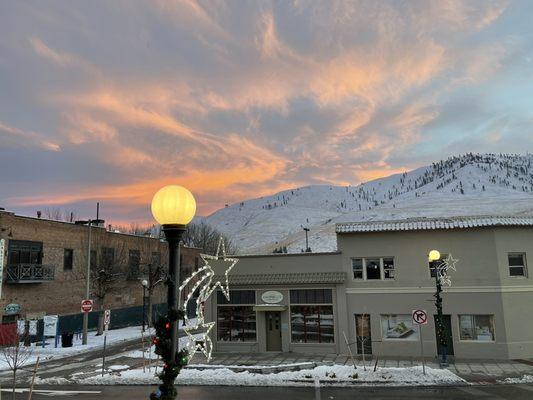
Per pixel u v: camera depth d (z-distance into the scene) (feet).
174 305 19.93
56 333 98.12
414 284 84.84
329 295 88.02
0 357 84.33
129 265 151.12
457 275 83.46
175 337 19.86
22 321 98.48
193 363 77.56
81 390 59.62
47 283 118.01
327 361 78.23
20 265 108.47
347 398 52.95
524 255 83.82
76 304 127.95
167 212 20.12
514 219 84.33
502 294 81.10
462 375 65.77
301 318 88.74
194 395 55.62
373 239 87.81
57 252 122.72
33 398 54.49
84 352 93.76
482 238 83.35
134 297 154.71
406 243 86.38
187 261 190.39
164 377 19.36
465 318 82.69
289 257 90.48
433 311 83.46
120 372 70.59
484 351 80.33
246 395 55.36
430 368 68.18
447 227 84.12
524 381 61.57
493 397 52.54
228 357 83.92
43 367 78.64
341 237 89.04
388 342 84.07
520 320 81.10
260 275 90.63
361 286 86.89
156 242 169.89
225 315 91.91
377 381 61.11
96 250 136.98
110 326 130.82
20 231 110.63
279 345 89.30
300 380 62.18
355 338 85.71
